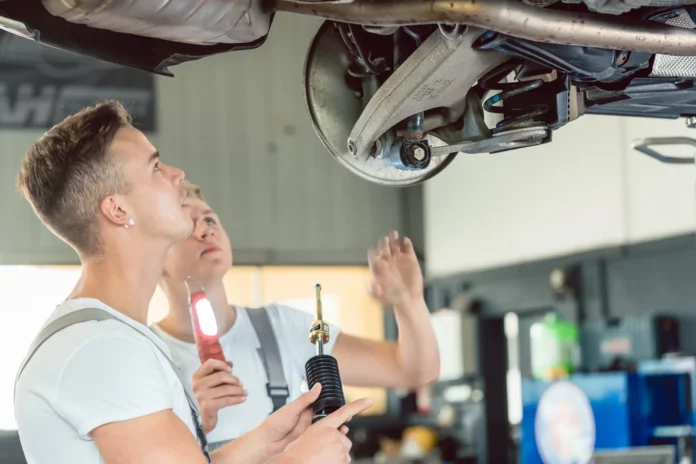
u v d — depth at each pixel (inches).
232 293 338.0
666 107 85.1
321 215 340.2
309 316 95.7
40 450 55.2
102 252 60.6
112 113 61.7
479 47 67.4
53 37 64.7
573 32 63.7
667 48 67.1
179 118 327.0
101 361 53.8
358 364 93.1
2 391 294.5
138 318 61.3
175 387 59.7
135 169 60.5
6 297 301.9
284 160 338.3
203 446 61.9
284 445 65.6
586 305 237.0
